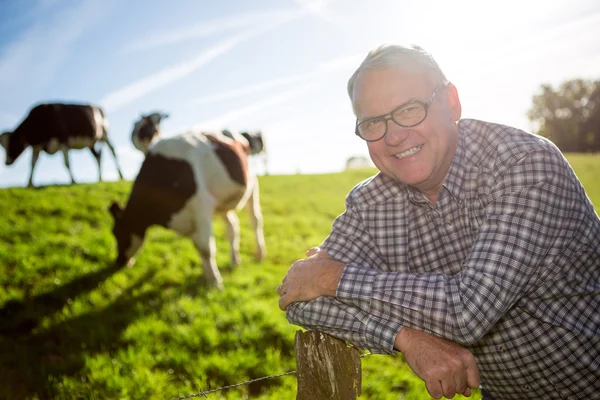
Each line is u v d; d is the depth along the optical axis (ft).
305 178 61.00
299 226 37.01
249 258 27.48
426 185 5.76
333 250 6.28
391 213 6.16
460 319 4.65
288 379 13.60
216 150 23.90
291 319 5.81
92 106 51.11
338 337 5.37
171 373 13.93
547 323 5.20
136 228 22.58
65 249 24.57
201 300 19.30
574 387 5.38
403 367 14.75
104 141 54.13
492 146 5.29
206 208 22.07
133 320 17.49
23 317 17.85
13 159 46.01
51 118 46.68
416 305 4.86
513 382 5.69
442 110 5.40
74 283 21.02
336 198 49.57
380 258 6.28
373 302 5.10
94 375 13.29
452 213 5.65
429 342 4.86
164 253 26.02
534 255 4.72
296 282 5.69
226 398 12.55
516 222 4.74
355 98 5.54
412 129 5.29
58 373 14.02
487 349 5.62
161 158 22.36
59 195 36.63
